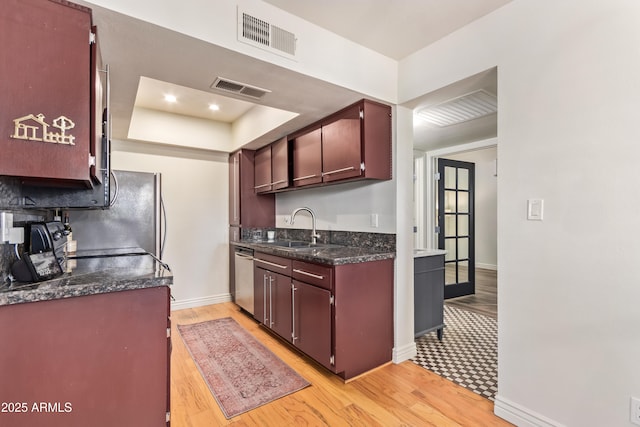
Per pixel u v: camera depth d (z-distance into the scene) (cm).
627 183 133
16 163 109
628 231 133
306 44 191
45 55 114
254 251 322
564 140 152
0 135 107
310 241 336
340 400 192
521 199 167
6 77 108
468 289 453
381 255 232
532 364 163
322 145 270
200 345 271
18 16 110
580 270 146
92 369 119
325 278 217
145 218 273
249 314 359
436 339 286
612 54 137
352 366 217
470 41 192
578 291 147
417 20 190
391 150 244
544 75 158
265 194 402
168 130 359
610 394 137
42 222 138
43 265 125
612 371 137
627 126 133
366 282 226
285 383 211
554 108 155
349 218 285
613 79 137
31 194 161
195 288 393
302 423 171
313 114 262
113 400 123
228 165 419
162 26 142
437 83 212
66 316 115
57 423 113
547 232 157
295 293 250
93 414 119
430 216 452
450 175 461
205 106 341
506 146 173
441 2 173
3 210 123
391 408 183
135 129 340
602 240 140
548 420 156
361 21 191
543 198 159
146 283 128
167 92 303
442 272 287
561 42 153
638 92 130
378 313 232
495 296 446
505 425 168
